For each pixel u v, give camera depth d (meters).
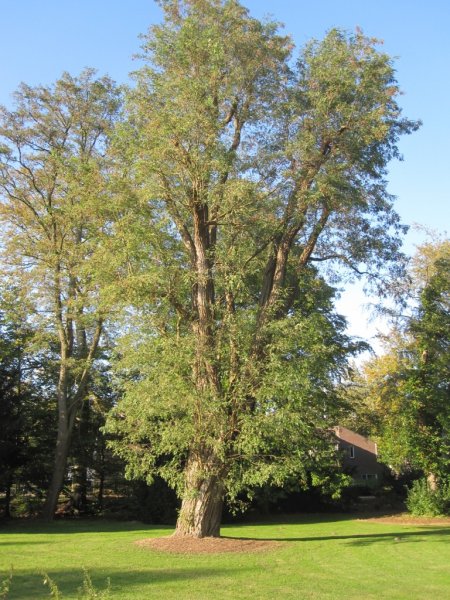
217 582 11.26
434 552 15.77
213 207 17.00
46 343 27.27
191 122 15.54
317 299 24.36
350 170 18.19
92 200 17.73
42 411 30.61
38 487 30.72
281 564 13.50
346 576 12.16
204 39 16.44
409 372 30.69
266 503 33.06
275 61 17.70
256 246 18.11
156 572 12.35
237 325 15.73
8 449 26.50
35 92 27.70
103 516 31.25
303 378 15.05
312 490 34.97
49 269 26.94
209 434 15.07
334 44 17.56
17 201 27.61
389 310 20.84
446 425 29.39
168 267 16.66
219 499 16.86
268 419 14.78
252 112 18.00
